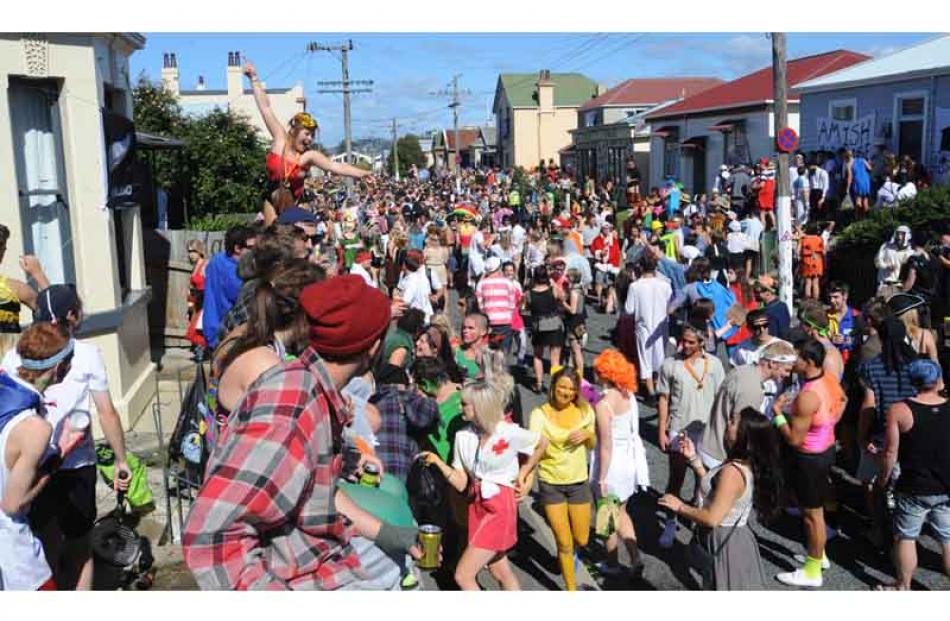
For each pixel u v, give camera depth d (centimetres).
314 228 503
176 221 2222
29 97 821
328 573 243
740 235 1748
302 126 560
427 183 5934
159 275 1290
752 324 761
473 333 803
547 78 6347
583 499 579
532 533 699
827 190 2019
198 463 550
